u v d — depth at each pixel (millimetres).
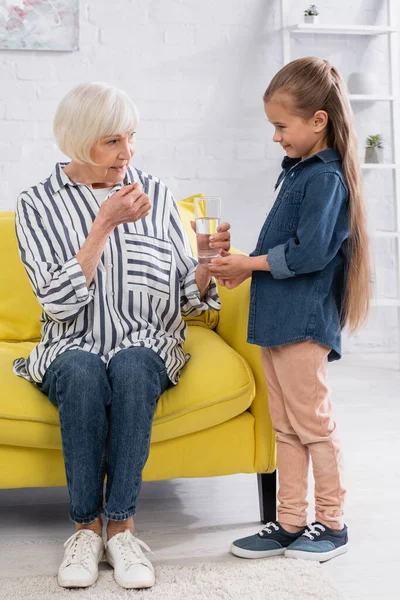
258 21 3924
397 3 4047
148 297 1930
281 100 1802
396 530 2004
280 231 1831
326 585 1691
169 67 3865
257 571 1758
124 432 1738
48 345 1892
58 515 2117
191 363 1964
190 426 1885
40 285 1816
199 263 1849
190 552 1887
